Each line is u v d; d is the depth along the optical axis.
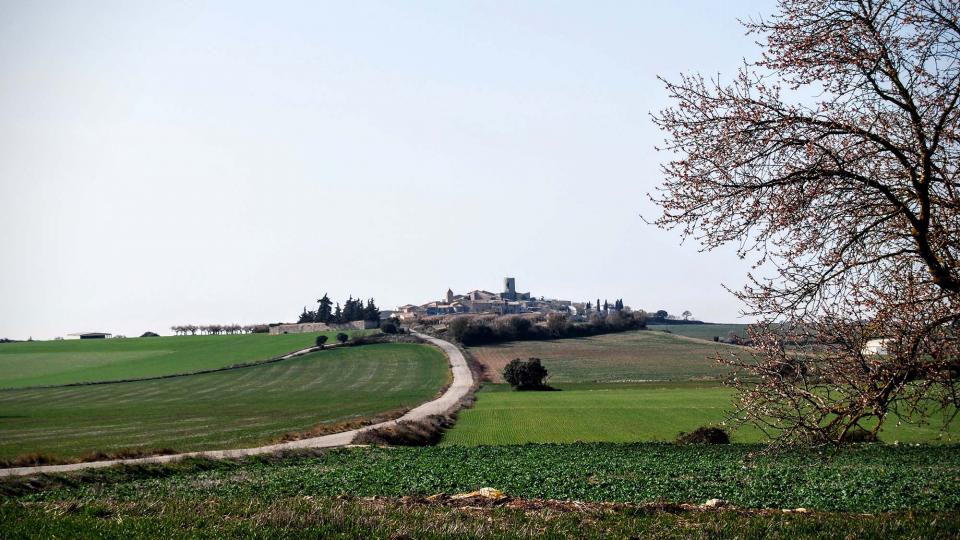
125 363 159.25
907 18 14.30
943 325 14.05
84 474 32.22
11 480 29.59
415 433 59.53
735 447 49.81
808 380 14.50
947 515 16.55
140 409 94.19
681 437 54.66
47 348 187.50
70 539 14.30
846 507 22.97
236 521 15.98
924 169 13.88
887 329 14.04
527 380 109.56
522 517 17.64
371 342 176.88
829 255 14.52
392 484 29.97
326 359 156.38
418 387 120.19
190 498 24.36
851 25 14.39
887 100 14.59
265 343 183.25
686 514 18.77
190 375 140.88
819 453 15.05
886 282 14.91
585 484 29.58
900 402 14.22
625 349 173.88
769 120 14.66
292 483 30.22
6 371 151.00
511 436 61.50
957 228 14.02
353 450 48.91
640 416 72.56
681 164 15.25
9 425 74.62
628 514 18.94
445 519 16.67
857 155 14.74
